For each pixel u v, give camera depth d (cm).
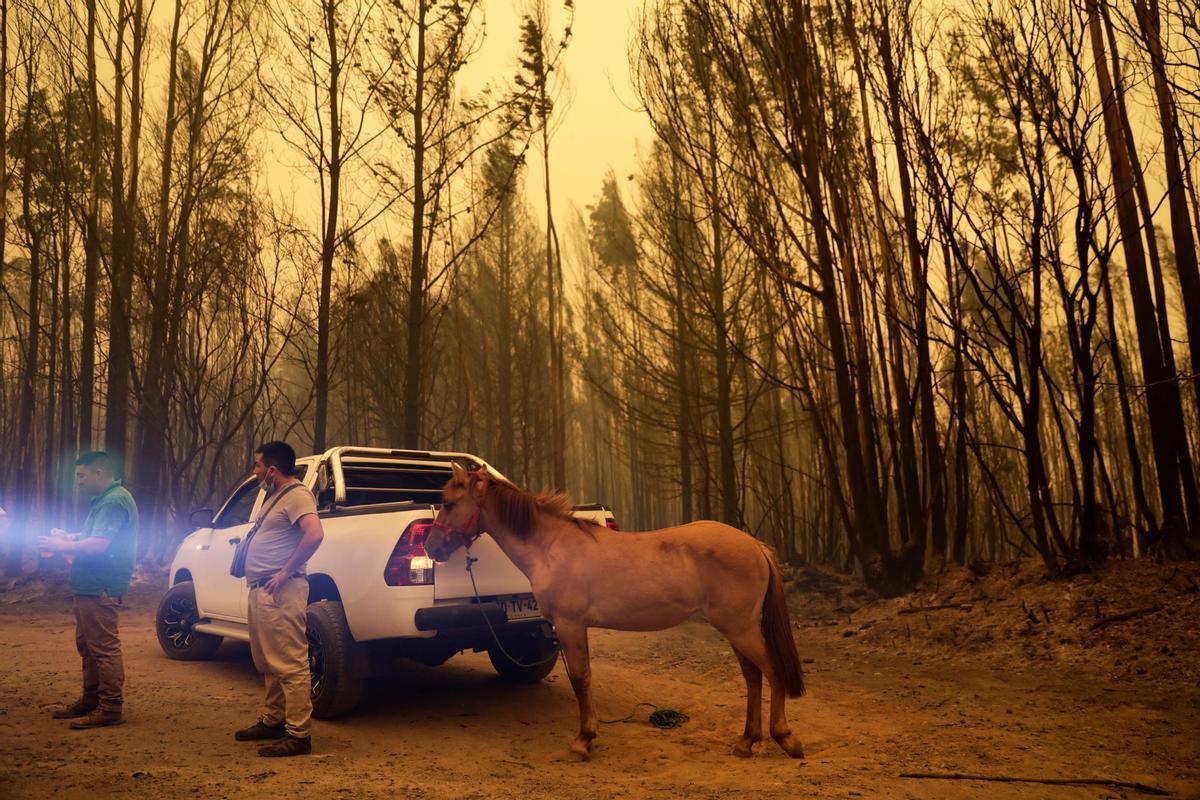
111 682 512
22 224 1573
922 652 834
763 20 1198
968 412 1556
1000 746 486
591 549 492
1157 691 621
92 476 524
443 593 530
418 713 580
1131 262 955
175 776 406
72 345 1859
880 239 1162
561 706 618
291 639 471
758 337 1830
